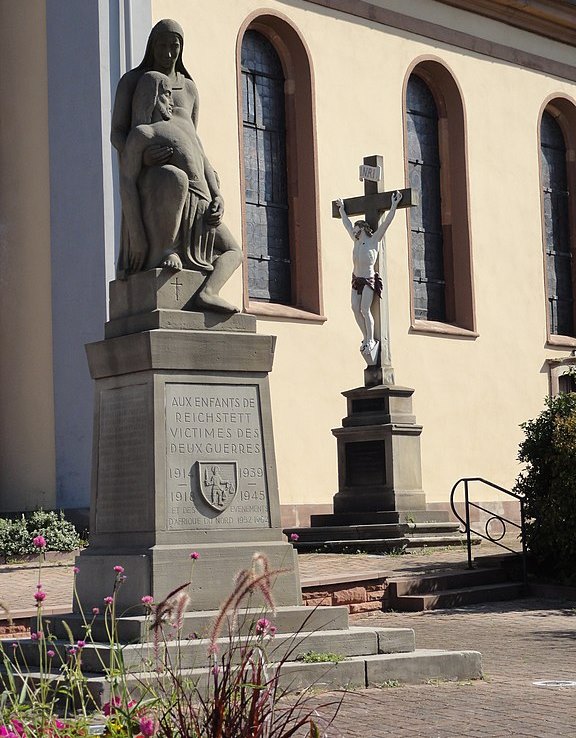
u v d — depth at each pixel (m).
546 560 18.00
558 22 31.80
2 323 23.16
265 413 10.66
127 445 10.41
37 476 22.59
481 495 29.09
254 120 26.00
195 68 24.33
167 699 5.84
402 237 28.17
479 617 15.34
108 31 22.33
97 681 8.64
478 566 17.80
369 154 27.52
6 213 23.20
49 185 22.66
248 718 5.28
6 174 23.25
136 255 10.75
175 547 10.03
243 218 24.98
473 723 8.42
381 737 7.95
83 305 22.08
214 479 10.32
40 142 22.88
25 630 12.34
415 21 28.78
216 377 10.48
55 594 14.49
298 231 26.42
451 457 28.61
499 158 30.64
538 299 31.25
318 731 5.53
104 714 5.99
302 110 26.48
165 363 10.27
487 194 30.30
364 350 21.44
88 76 22.23
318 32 26.72
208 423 10.40
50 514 20.28
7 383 23.05
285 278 26.34
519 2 30.62
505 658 11.98
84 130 22.25
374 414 21.00
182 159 10.79
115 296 10.92
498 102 30.69
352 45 27.38
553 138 32.72
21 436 22.86
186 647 9.07
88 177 22.14
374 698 9.33
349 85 27.23
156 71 11.02
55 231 22.52
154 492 10.07
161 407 10.21
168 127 10.83
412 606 15.84
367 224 21.84
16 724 5.56
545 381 31.12
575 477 17.36
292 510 24.78
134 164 10.78
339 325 26.34
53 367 22.41
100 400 10.77
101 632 9.86
